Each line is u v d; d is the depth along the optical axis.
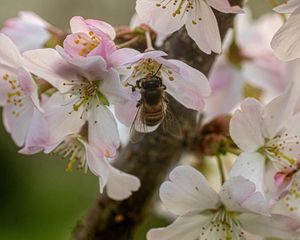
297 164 0.34
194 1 0.34
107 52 0.33
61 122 0.34
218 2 0.33
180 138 0.35
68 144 0.35
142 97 0.34
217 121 0.36
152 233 0.34
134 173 0.36
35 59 0.34
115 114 0.34
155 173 0.36
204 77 0.33
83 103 0.34
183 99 0.34
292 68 0.41
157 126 0.34
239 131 0.34
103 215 0.36
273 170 0.35
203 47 0.34
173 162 0.36
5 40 0.35
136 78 0.34
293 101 0.35
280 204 0.35
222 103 0.40
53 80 0.34
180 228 0.34
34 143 0.34
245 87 0.42
